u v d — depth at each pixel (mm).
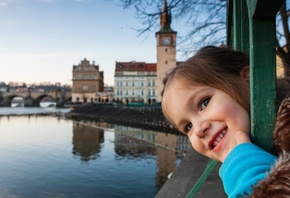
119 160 18797
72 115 68000
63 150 23438
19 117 66125
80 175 15477
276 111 781
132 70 75750
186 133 855
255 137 779
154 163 17625
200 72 796
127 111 51688
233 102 787
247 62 849
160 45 57375
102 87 99875
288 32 5824
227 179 683
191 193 2104
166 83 874
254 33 794
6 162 19000
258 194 496
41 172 16266
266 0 673
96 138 30219
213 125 777
